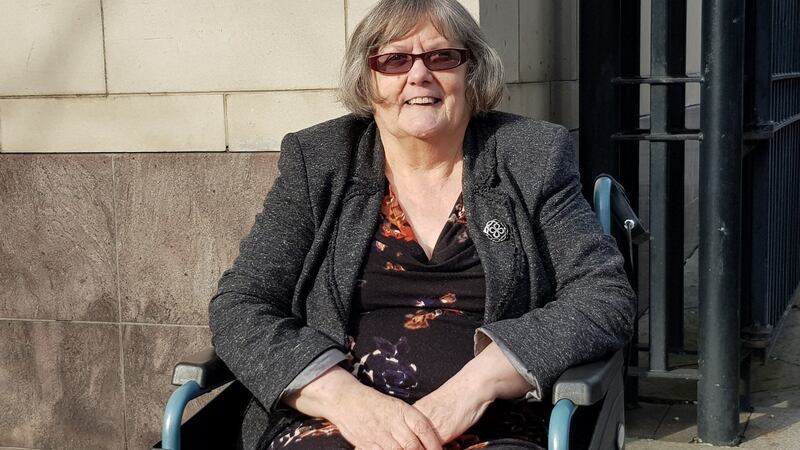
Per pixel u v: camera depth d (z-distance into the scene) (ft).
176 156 12.00
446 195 8.85
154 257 12.26
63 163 12.32
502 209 8.58
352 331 8.46
